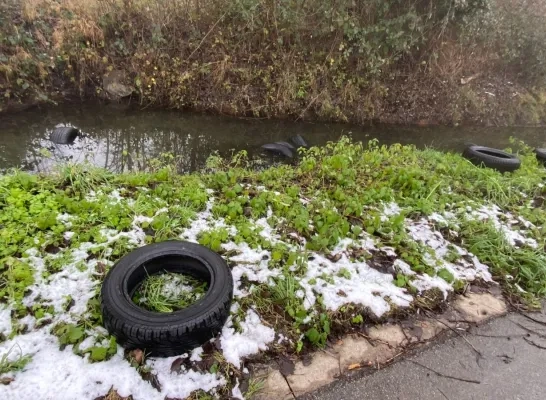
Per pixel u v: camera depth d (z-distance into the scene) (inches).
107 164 260.1
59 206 150.6
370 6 355.6
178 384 96.7
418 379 108.5
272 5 356.2
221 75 361.7
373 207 180.5
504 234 168.2
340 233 154.6
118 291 107.3
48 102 335.6
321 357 110.7
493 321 132.0
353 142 344.5
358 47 373.4
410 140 366.9
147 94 359.9
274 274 131.3
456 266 153.4
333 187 193.5
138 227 146.6
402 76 403.9
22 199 149.7
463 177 225.3
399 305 129.7
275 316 117.8
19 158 254.8
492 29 409.4
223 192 178.4
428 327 125.6
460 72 418.6
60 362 97.3
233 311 116.6
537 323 134.2
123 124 333.1
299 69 374.9
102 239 135.7
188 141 313.9
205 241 139.0
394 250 153.0
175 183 183.2
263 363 106.3
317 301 124.0
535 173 246.1
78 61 342.3
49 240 133.4
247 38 366.9
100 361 98.3
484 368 114.5
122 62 357.1
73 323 107.2
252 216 161.9
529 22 425.4
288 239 149.9
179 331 97.9
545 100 446.6
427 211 179.2
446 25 378.9
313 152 279.0
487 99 427.8
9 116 311.6
